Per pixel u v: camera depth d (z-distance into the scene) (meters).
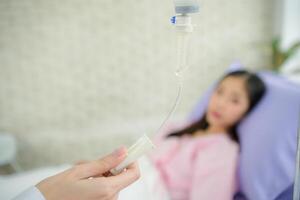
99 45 1.53
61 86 1.54
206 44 1.60
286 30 1.62
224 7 1.60
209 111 1.21
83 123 1.61
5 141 1.41
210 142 1.09
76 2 1.46
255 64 1.71
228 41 1.64
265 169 0.91
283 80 1.19
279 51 1.54
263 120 1.03
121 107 1.64
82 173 0.48
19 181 1.02
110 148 1.62
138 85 1.62
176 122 1.39
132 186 0.95
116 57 1.57
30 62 1.48
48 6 1.44
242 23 1.65
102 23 1.51
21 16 1.42
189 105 1.66
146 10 1.54
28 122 1.55
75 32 1.49
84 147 1.60
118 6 1.51
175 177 1.07
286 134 0.95
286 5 1.59
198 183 0.99
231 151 1.01
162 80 1.63
